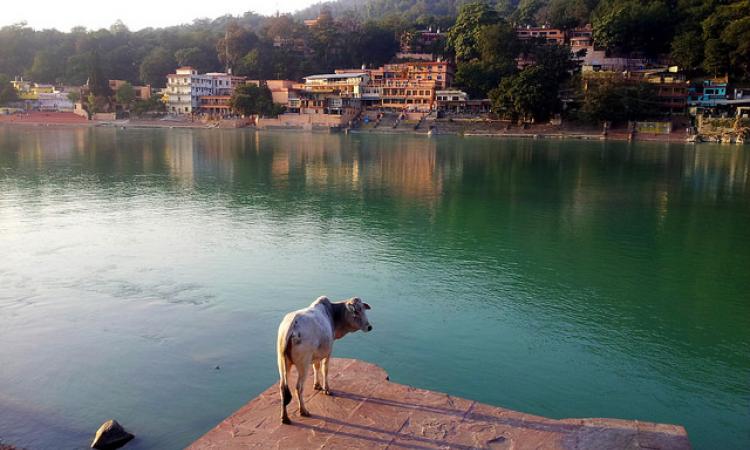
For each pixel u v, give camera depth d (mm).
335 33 174000
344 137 113250
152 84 175125
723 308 19469
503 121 122750
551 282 21906
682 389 14062
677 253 26406
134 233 28188
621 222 33094
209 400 12953
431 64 139750
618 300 20078
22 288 19969
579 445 9094
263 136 113688
